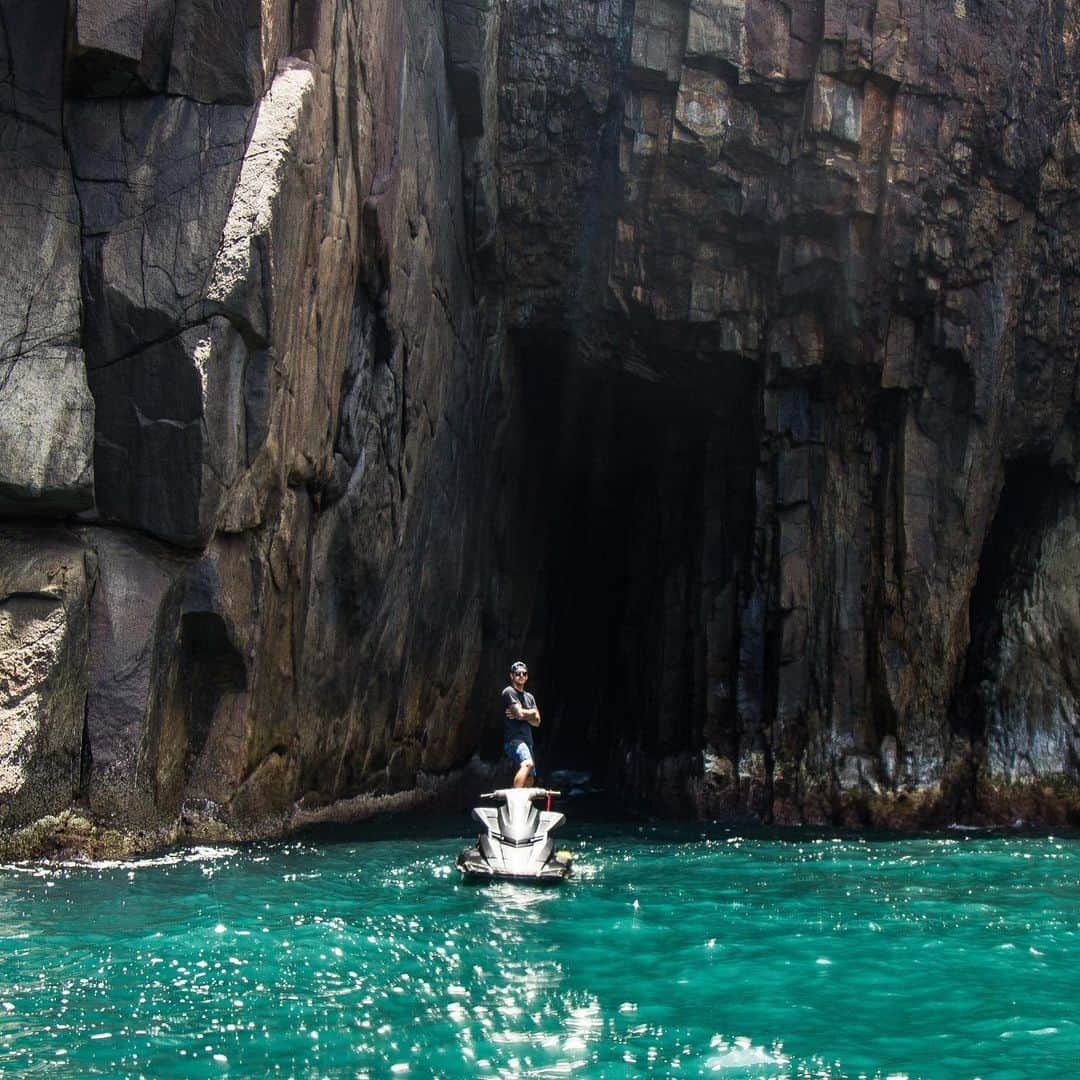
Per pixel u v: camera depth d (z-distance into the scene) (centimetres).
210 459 959
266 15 995
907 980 614
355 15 1168
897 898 891
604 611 2458
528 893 873
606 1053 477
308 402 1112
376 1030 500
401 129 1340
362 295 1263
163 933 668
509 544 2041
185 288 959
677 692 1961
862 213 1698
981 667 1830
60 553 932
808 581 1778
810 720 1750
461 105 1612
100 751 929
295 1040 484
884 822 1672
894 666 1728
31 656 896
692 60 1697
